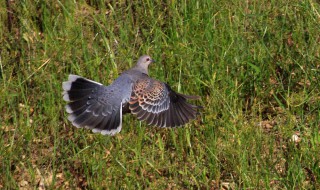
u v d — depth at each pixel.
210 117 13.44
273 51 15.38
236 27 15.64
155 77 14.48
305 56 14.96
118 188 12.71
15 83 14.83
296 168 12.62
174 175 12.93
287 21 15.95
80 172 13.24
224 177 12.95
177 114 11.12
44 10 16.64
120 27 15.84
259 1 16.50
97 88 11.14
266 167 12.55
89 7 17.19
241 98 14.46
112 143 13.48
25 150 13.67
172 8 16.16
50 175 13.33
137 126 13.60
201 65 14.65
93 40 15.60
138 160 13.03
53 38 15.80
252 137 13.13
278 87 14.72
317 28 15.61
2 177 13.13
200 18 16.14
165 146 13.66
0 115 14.19
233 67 14.70
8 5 16.45
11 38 15.84
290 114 13.76
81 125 10.94
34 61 15.10
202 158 13.33
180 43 14.94
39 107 14.32
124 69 14.91
